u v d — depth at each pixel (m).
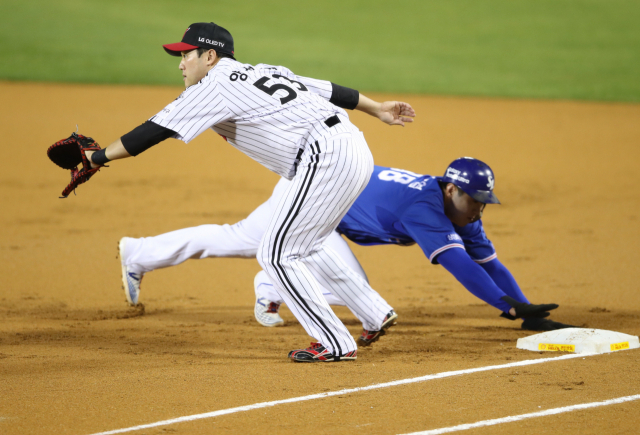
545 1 133.88
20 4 113.44
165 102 67.75
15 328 19.05
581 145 55.47
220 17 115.50
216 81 14.20
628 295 22.33
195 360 16.05
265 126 14.46
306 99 14.74
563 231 32.03
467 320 20.20
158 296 23.25
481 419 12.09
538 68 92.94
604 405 12.69
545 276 25.03
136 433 11.61
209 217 34.38
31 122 58.03
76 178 14.52
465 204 17.66
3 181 41.66
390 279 25.59
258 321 19.75
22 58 86.19
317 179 14.48
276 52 94.69
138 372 15.02
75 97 69.94
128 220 33.78
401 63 93.75
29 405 12.95
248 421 12.10
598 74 89.38
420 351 16.77
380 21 118.69
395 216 17.91
